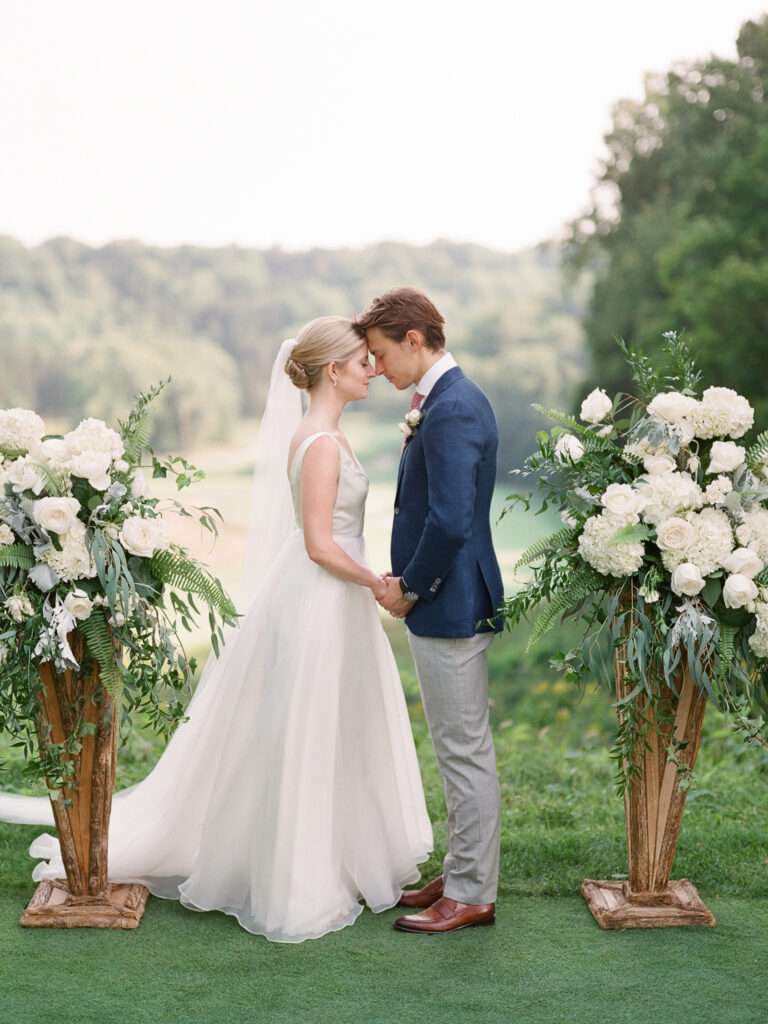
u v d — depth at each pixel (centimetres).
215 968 319
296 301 3834
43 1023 284
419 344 346
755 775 525
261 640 363
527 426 3606
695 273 1936
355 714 365
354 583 361
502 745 597
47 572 320
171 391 3544
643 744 344
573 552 341
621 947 333
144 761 533
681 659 339
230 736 360
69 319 3588
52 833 425
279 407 389
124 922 345
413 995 303
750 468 336
